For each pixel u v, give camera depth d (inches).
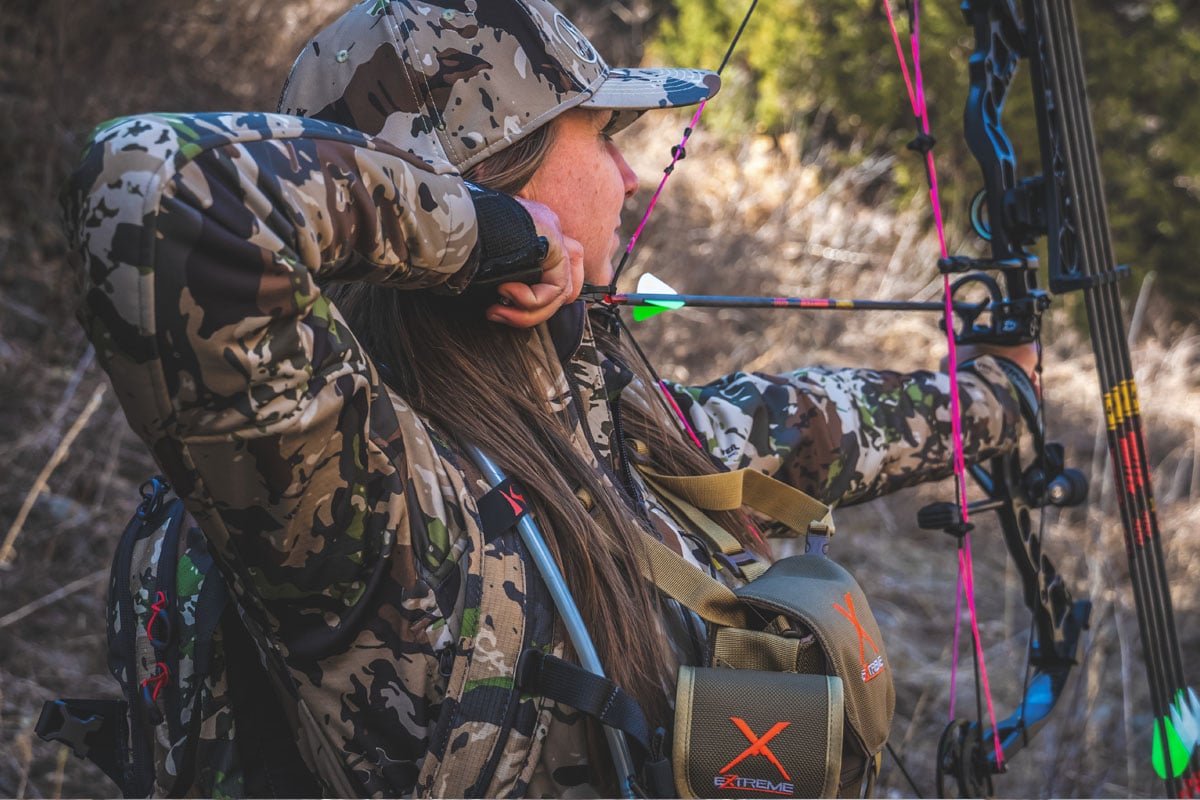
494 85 41.5
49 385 125.3
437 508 37.4
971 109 59.8
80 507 113.7
